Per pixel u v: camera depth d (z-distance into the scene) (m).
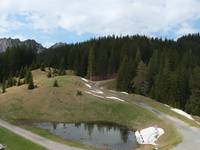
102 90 106.81
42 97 85.88
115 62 154.75
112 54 156.50
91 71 147.00
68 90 92.38
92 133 62.66
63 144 45.16
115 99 89.69
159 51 153.50
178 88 107.75
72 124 72.69
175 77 108.75
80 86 105.88
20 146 40.94
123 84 122.06
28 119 73.88
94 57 148.75
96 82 134.38
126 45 168.62
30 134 50.19
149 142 53.12
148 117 73.12
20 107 79.81
